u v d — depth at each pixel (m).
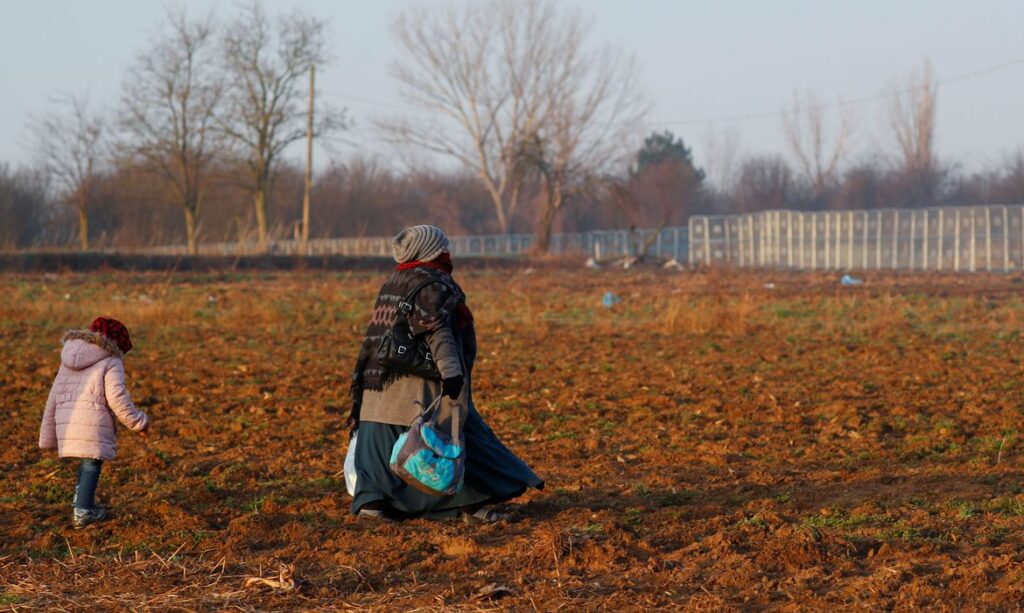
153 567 12.06
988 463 16.98
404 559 12.16
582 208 182.50
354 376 13.73
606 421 21.77
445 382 12.86
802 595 10.67
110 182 140.38
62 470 17.36
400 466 12.89
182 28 114.62
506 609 10.52
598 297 58.59
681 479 16.59
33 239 150.75
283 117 121.19
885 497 14.86
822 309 48.75
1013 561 11.37
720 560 11.98
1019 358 30.89
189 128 117.06
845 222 111.62
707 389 26.06
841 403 22.98
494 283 74.38
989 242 100.56
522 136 159.12
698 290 65.75
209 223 158.50
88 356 13.85
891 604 10.37
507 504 14.96
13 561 12.34
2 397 24.91
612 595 10.79
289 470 17.47
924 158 182.50
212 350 35.22
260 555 12.58
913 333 38.62
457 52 164.12
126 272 76.81
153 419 22.27
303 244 106.19
